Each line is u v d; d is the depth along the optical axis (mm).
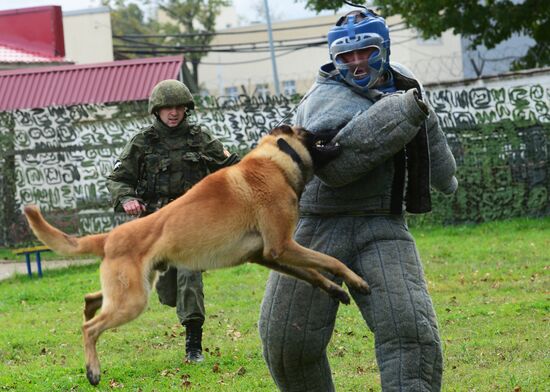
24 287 10906
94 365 4934
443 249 11750
